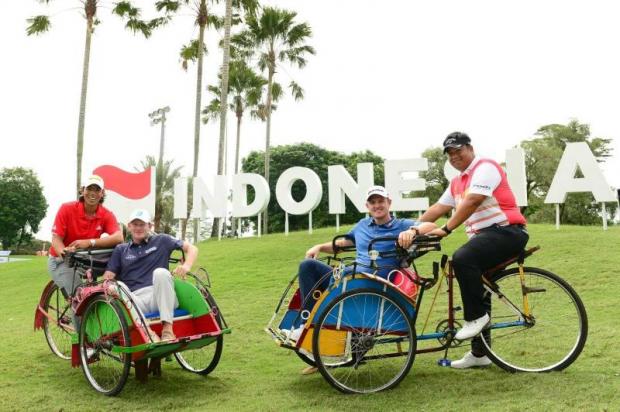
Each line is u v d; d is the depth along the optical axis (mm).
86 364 4426
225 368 4988
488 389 3768
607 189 12086
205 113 34188
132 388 4359
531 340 4242
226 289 9844
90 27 20906
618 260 9234
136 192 17234
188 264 4586
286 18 26750
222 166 21000
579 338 4062
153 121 33438
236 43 27812
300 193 39531
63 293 5281
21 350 6039
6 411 3818
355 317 3998
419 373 4344
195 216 17328
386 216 4508
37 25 20156
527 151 32750
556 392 3572
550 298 4184
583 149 12359
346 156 41312
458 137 4207
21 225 59312
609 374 3924
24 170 59531
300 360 5199
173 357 5363
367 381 4180
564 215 31281
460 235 13086
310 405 3689
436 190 35438
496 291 4191
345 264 4051
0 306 10844
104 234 5480
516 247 4082
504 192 4137
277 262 12273
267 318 7344
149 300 4500
